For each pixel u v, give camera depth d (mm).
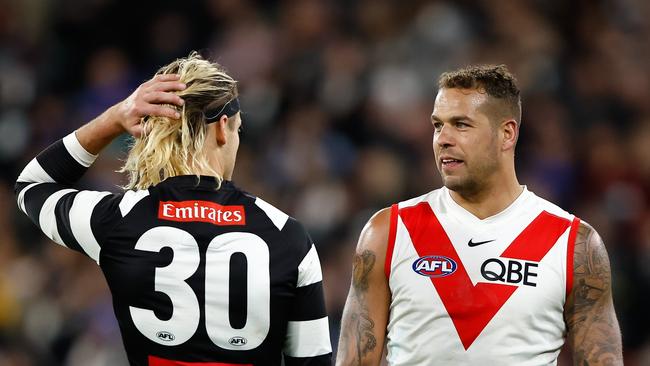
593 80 47219
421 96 44906
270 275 14062
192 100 14148
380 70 45781
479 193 15383
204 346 13812
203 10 49250
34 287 37500
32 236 40094
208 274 13898
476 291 14945
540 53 47156
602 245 15305
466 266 15070
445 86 15398
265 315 14016
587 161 43406
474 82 15234
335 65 45688
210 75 14266
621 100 46531
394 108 44094
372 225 15680
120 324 14102
